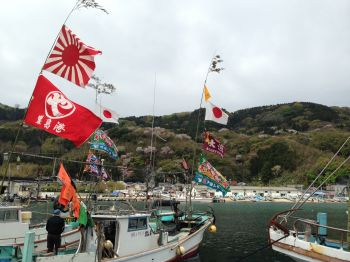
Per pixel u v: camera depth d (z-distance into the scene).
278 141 170.75
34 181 27.56
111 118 23.92
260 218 57.78
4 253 15.03
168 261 18.84
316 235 19.31
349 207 17.56
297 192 140.12
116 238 16.06
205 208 89.31
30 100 12.10
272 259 23.81
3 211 16.45
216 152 25.70
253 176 162.12
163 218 25.23
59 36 12.66
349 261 15.89
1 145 98.81
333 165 140.25
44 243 18.81
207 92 26.97
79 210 13.70
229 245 29.23
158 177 83.50
